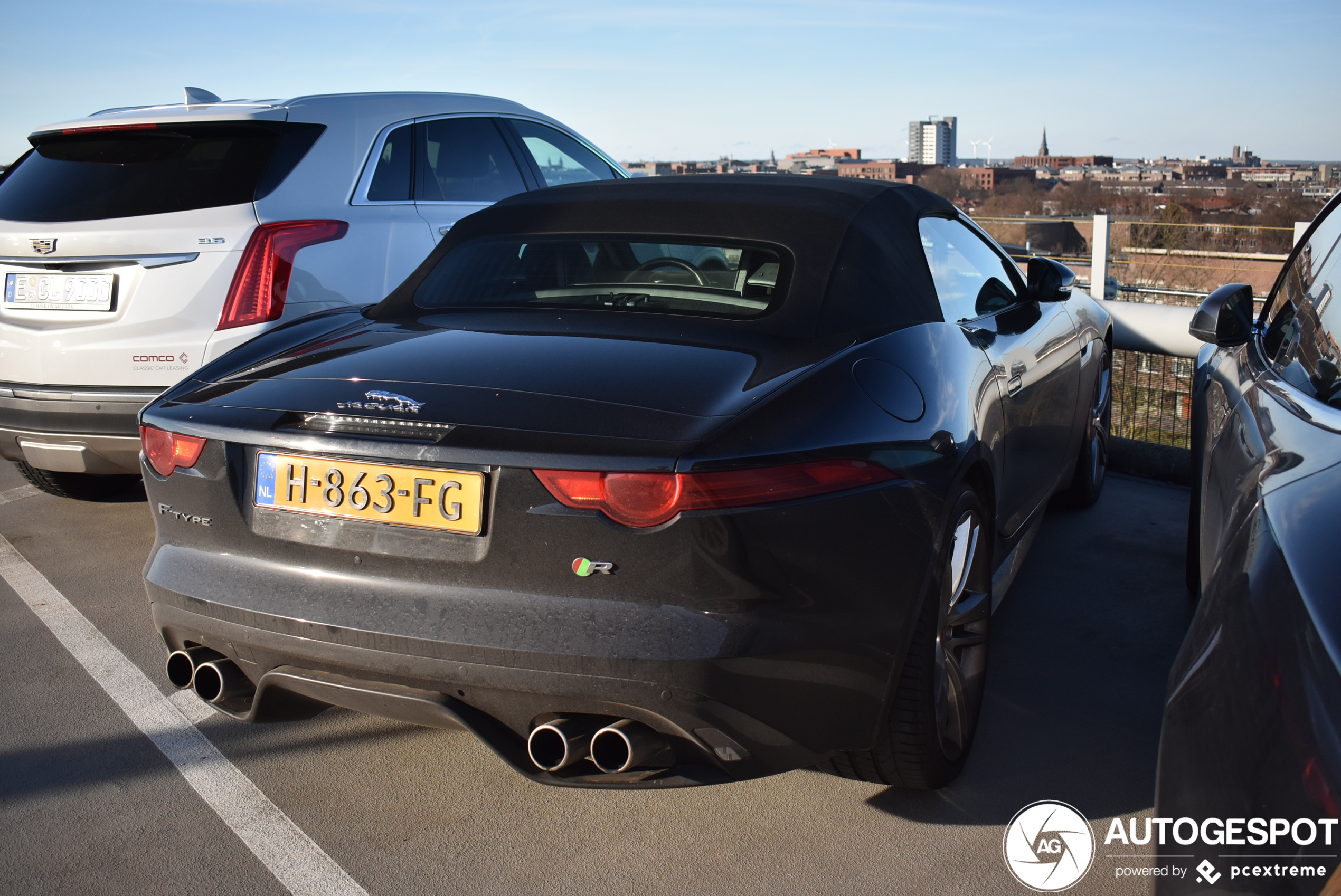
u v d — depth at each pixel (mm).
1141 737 2480
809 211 2506
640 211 2646
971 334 2572
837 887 1943
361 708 1886
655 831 2129
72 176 3662
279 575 1900
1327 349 1857
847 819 2158
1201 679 1292
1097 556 3705
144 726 2568
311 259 3602
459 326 2311
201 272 3377
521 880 1974
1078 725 2537
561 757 1756
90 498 4375
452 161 4520
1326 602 1120
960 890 1929
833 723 1840
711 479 1671
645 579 1689
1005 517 2711
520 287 2473
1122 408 5293
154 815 2197
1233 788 1104
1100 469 4301
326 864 2025
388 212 4016
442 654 1745
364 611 1805
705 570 1684
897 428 1977
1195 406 3154
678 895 1923
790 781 2307
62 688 2773
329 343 2291
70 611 3277
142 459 2135
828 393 1919
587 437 1721
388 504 1808
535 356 2041
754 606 1715
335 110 4039
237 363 2291
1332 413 1592
